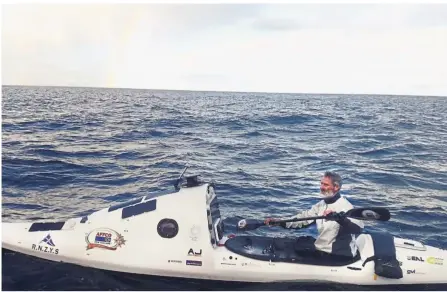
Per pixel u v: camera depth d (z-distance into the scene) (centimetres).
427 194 873
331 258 479
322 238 480
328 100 4547
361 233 512
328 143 1448
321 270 472
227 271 475
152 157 1148
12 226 523
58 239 498
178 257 478
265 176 980
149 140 1408
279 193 854
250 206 772
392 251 487
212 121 1980
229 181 926
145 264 480
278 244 502
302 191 872
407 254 490
